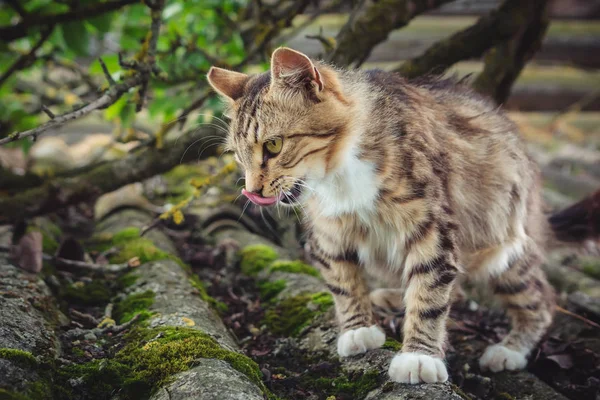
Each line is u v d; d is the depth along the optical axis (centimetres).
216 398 65
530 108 185
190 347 72
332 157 77
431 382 72
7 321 73
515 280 88
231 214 116
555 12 185
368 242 81
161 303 83
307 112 76
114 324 81
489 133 85
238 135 79
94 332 79
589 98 178
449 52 105
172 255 97
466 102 87
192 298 85
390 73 85
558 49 185
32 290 82
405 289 80
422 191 77
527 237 88
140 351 73
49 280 88
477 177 83
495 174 84
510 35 107
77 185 99
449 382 74
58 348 74
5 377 66
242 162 79
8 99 123
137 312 82
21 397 63
